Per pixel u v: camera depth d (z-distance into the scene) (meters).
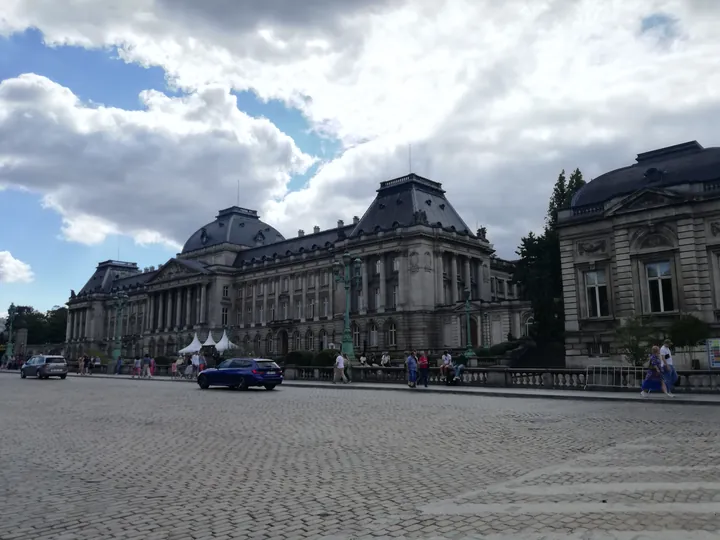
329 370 48.12
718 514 8.20
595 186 46.28
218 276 133.88
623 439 15.04
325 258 114.12
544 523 7.93
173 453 13.54
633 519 8.05
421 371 38.94
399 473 11.14
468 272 102.75
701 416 20.19
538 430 16.97
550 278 68.88
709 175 40.12
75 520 8.26
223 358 76.69
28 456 13.30
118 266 185.88
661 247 40.28
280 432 16.89
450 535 7.48
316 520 8.15
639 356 35.53
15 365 100.06
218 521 8.16
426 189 105.31
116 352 77.50
